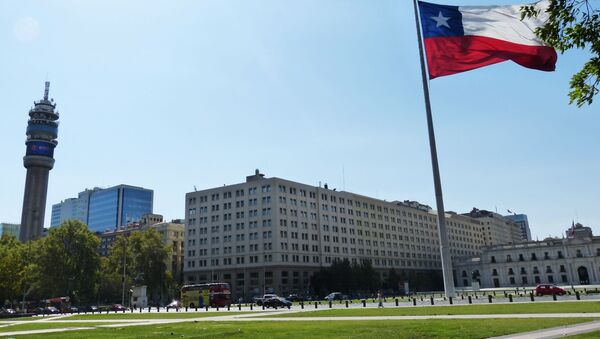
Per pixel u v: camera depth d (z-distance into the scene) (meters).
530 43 23.12
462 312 34.94
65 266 120.62
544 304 40.66
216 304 86.56
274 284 128.38
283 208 136.75
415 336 19.73
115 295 138.88
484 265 182.25
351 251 160.00
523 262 173.62
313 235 145.50
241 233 139.12
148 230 139.88
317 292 129.75
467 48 28.11
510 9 25.81
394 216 189.00
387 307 50.81
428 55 29.64
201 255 146.25
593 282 159.50
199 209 151.25
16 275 92.12
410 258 191.38
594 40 11.35
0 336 28.27
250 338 21.84
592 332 18.17
